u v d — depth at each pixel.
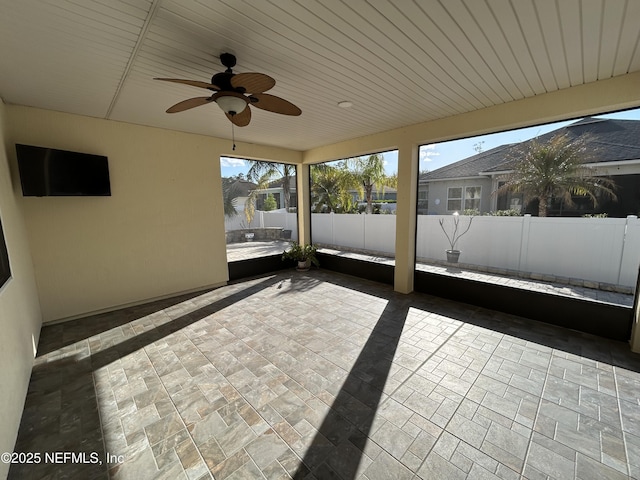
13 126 2.89
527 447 1.61
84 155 3.21
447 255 4.14
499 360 2.48
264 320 3.37
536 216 3.37
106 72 2.23
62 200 3.25
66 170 3.07
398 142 4.11
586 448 1.60
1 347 1.64
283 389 2.12
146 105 2.97
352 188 7.02
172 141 4.04
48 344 2.82
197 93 2.65
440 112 3.36
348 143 4.84
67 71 2.20
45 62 2.05
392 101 2.99
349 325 3.21
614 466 1.49
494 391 2.08
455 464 1.50
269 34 1.76
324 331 3.07
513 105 3.00
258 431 1.74
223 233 4.74
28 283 2.74
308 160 5.75
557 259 3.22
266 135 4.42
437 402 1.97
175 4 1.46
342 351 2.66
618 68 2.26
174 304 3.91
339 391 2.10
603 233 2.92
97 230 3.50
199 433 1.73
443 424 1.78
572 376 2.24
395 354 2.59
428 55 2.04
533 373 2.29
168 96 2.73
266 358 2.55
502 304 3.55
